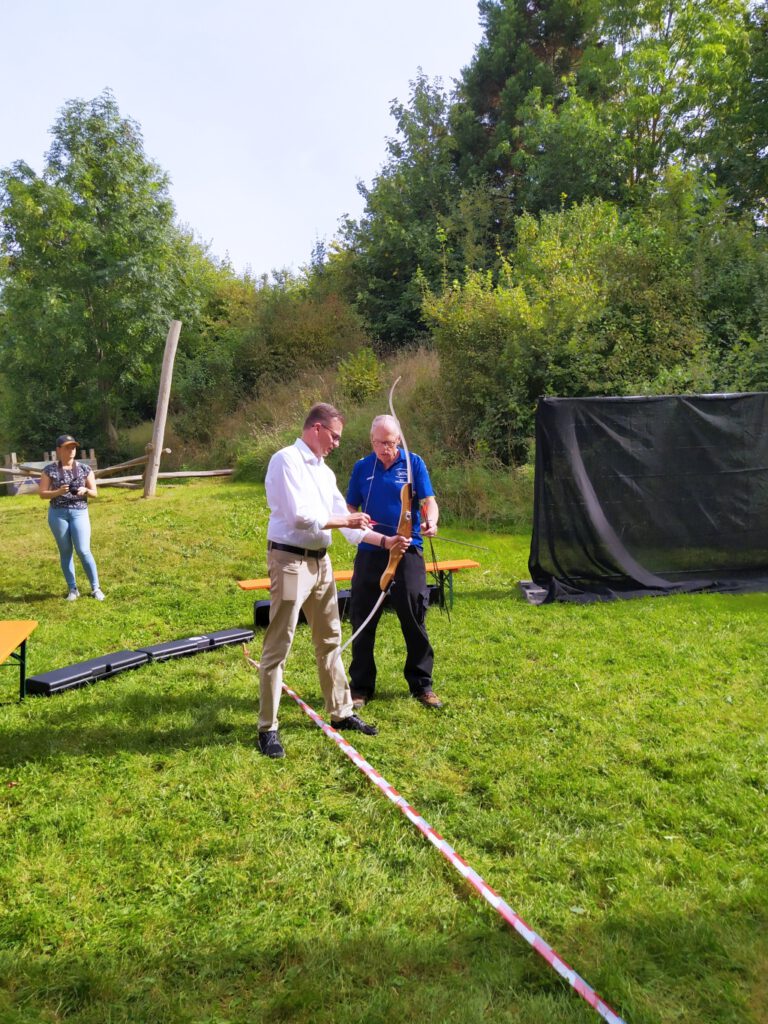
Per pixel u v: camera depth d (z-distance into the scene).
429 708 4.51
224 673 5.12
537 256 12.77
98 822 3.23
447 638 5.85
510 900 2.74
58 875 2.88
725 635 5.83
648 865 2.94
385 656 5.44
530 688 4.79
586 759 3.82
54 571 8.09
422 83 24.14
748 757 3.83
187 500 11.76
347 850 3.05
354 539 4.36
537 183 20.05
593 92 21.62
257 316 21.45
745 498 7.55
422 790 3.51
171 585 7.70
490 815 3.30
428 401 13.02
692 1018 2.22
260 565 8.33
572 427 7.14
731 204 19.25
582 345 11.64
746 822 3.22
